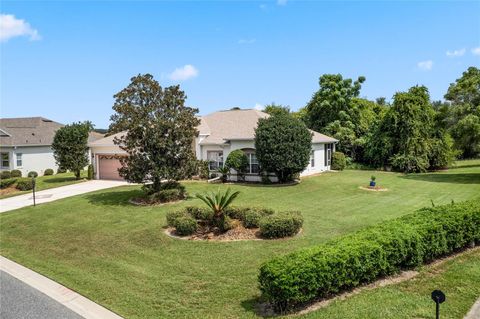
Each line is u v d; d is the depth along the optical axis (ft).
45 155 121.29
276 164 73.31
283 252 32.24
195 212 42.37
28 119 141.28
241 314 21.65
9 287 28.96
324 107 127.65
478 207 32.48
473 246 31.17
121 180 97.19
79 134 98.27
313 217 45.91
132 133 57.98
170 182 62.80
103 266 32.24
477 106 82.89
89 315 23.16
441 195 62.49
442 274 25.30
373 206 53.26
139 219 48.55
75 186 88.22
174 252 34.32
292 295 20.26
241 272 28.35
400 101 107.76
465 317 19.36
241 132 89.20
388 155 109.40
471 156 147.02
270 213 40.91
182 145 59.26
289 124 73.72
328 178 86.58
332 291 22.26
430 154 104.58
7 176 106.11
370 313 19.95
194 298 24.41
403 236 25.35
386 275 25.18
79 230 45.55
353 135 121.90
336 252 22.36
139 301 24.56
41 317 23.34
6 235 46.68
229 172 83.61
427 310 20.11
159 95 59.16
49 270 32.37
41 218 53.72
